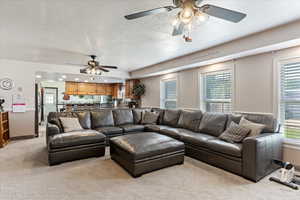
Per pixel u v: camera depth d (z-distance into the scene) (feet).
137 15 5.53
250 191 6.88
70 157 9.85
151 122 15.80
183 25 6.46
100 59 15.70
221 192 6.81
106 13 7.29
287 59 9.65
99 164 9.57
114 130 13.42
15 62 15.56
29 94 16.17
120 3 6.53
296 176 8.05
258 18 7.77
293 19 7.91
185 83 16.69
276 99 10.10
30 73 16.20
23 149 12.33
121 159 9.06
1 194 6.56
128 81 24.41
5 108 15.02
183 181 7.66
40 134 17.72
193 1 5.40
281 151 9.34
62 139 9.66
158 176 8.14
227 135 9.73
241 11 7.12
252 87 11.27
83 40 10.58
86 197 6.40
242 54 11.00
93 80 25.48
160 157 8.74
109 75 20.98
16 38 10.14
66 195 6.52
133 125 15.02
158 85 20.40
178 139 11.59
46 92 30.19
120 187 7.13
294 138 9.52
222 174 8.36
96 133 10.98
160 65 17.47
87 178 7.88
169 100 19.25
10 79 15.33
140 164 8.05
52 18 7.71
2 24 8.26
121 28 8.84
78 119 13.50
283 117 10.00
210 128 11.54
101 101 32.58
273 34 8.92
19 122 15.64
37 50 12.60
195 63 13.80
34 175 8.13
